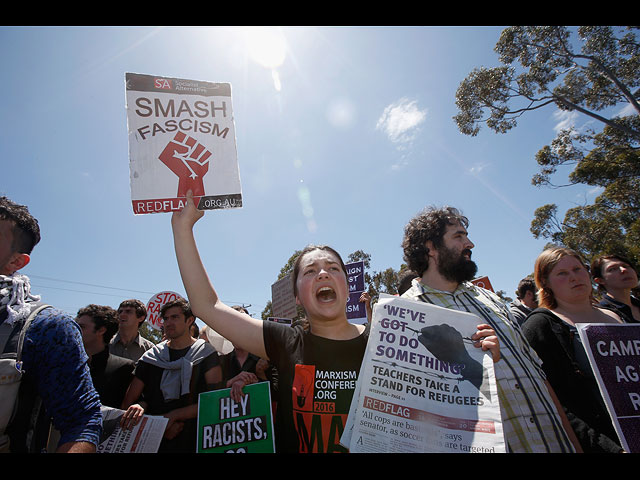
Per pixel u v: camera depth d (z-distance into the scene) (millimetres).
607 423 1707
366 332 1697
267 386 2088
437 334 1434
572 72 13039
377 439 1244
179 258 1807
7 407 1102
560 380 1802
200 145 2018
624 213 14750
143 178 1919
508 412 1507
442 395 1310
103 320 2689
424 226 2018
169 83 2068
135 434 1928
